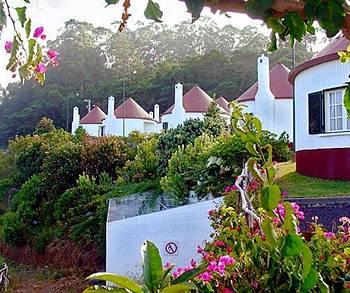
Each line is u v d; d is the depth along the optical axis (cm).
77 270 1237
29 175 2155
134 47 6994
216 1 137
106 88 5822
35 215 1595
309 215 792
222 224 445
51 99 5678
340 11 134
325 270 269
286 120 2281
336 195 884
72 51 6156
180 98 3312
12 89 5806
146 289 194
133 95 5541
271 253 236
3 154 2497
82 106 5688
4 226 1608
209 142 1128
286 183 1088
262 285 234
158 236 897
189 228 878
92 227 1285
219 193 934
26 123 5522
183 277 209
